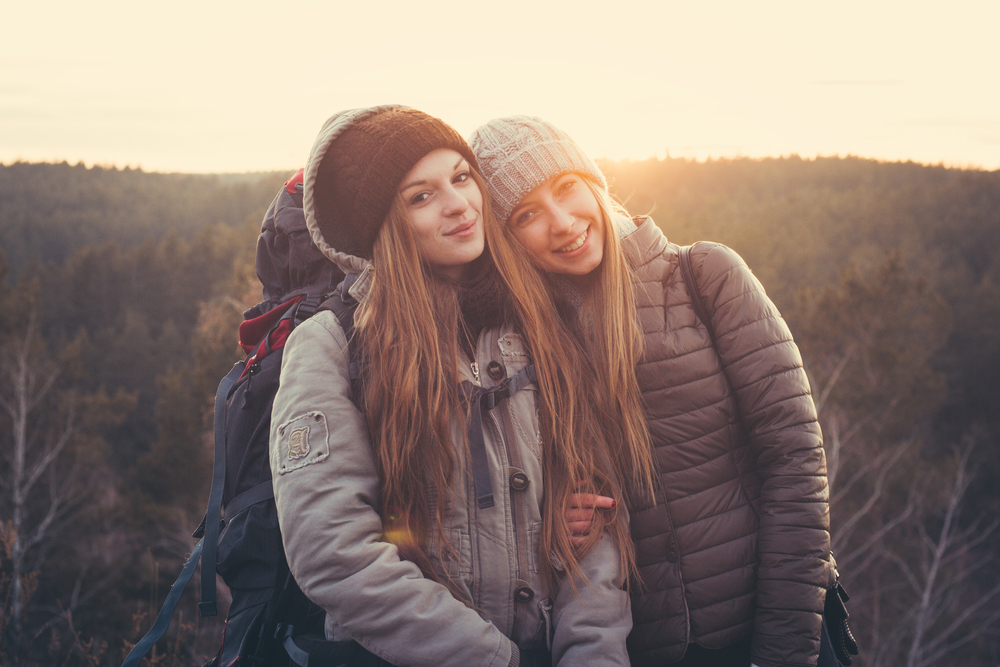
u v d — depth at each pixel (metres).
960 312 31.92
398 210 1.23
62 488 15.17
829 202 55.47
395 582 1.08
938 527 21.33
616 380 1.33
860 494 15.17
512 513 1.19
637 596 1.40
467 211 1.25
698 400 1.40
